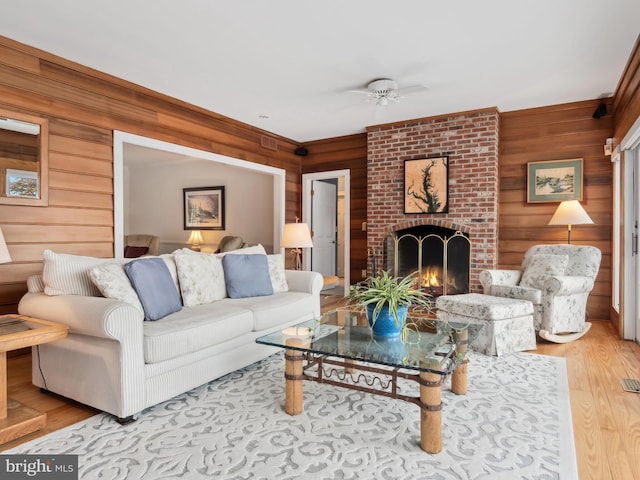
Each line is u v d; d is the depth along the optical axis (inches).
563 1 99.4
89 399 85.9
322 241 282.7
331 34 116.0
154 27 112.3
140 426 81.0
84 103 139.5
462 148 191.6
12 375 110.7
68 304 85.8
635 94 124.3
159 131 165.3
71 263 96.6
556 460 68.8
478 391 98.6
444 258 200.4
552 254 157.4
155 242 274.2
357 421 83.4
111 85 147.6
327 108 184.5
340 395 97.0
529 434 77.7
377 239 216.2
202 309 110.2
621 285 146.7
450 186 195.2
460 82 152.3
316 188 272.2
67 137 135.0
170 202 320.2
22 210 124.3
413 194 203.9
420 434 77.3
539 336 149.1
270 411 88.0
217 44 122.3
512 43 121.3
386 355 77.8
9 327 79.2
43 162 128.3
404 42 120.6
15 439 75.5
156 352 85.7
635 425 81.4
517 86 156.6
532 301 138.8
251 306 117.6
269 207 273.9
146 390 84.5
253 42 120.9
